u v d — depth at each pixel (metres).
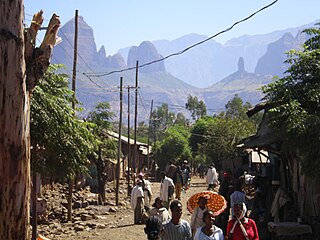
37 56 4.72
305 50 13.28
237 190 10.75
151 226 6.16
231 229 7.59
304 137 11.49
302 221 12.27
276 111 12.05
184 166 32.16
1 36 4.12
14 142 4.14
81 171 12.75
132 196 17.30
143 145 56.62
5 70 4.12
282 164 15.45
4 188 4.12
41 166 12.04
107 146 28.08
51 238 13.98
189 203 8.87
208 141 50.09
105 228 16.20
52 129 11.23
